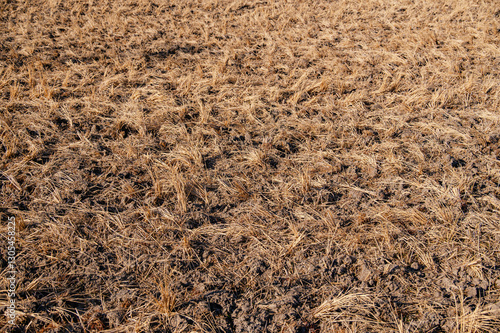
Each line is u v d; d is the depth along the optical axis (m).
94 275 2.68
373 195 3.42
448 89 5.05
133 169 3.72
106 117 4.61
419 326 2.36
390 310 2.46
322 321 2.42
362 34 7.10
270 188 3.54
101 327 2.36
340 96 5.11
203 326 2.36
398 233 3.01
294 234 3.00
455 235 2.98
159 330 2.34
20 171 3.63
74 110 4.66
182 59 6.22
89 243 2.91
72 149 4.01
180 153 3.91
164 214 3.14
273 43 6.74
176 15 8.38
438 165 3.72
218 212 3.29
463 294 2.54
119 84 5.27
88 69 5.69
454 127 4.29
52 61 5.91
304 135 4.31
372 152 3.98
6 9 8.35
